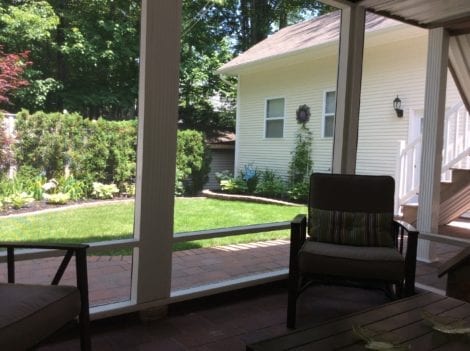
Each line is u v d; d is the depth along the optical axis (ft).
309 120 24.79
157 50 8.04
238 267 12.69
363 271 8.07
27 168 10.17
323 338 4.94
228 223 17.08
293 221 8.68
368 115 24.06
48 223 10.78
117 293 9.62
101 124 10.73
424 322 5.51
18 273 10.53
